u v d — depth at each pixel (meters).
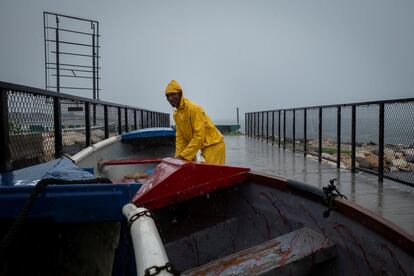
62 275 1.91
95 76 12.62
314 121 9.12
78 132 4.75
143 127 11.30
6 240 1.44
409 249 1.46
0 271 1.74
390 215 3.74
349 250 1.94
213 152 4.48
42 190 1.68
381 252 1.67
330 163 8.29
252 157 9.77
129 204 1.75
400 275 1.53
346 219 1.96
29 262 1.83
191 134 4.36
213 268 2.00
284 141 12.16
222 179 2.83
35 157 3.19
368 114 6.21
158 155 7.75
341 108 7.33
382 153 5.67
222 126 28.48
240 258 2.07
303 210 2.38
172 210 3.05
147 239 1.18
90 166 4.45
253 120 19.92
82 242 2.01
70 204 1.75
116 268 1.98
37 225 1.82
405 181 5.09
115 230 2.12
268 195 2.75
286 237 2.27
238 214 3.06
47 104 3.51
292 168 7.46
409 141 5.12
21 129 2.92
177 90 4.08
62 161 2.85
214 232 3.02
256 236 2.83
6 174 2.15
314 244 2.10
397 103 5.33
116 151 6.21
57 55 11.66
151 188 2.58
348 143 7.11
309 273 2.17
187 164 2.72
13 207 1.72
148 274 0.89
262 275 1.86
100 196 1.78
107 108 6.24
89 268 2.03
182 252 2.94
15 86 2.68
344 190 5.08
